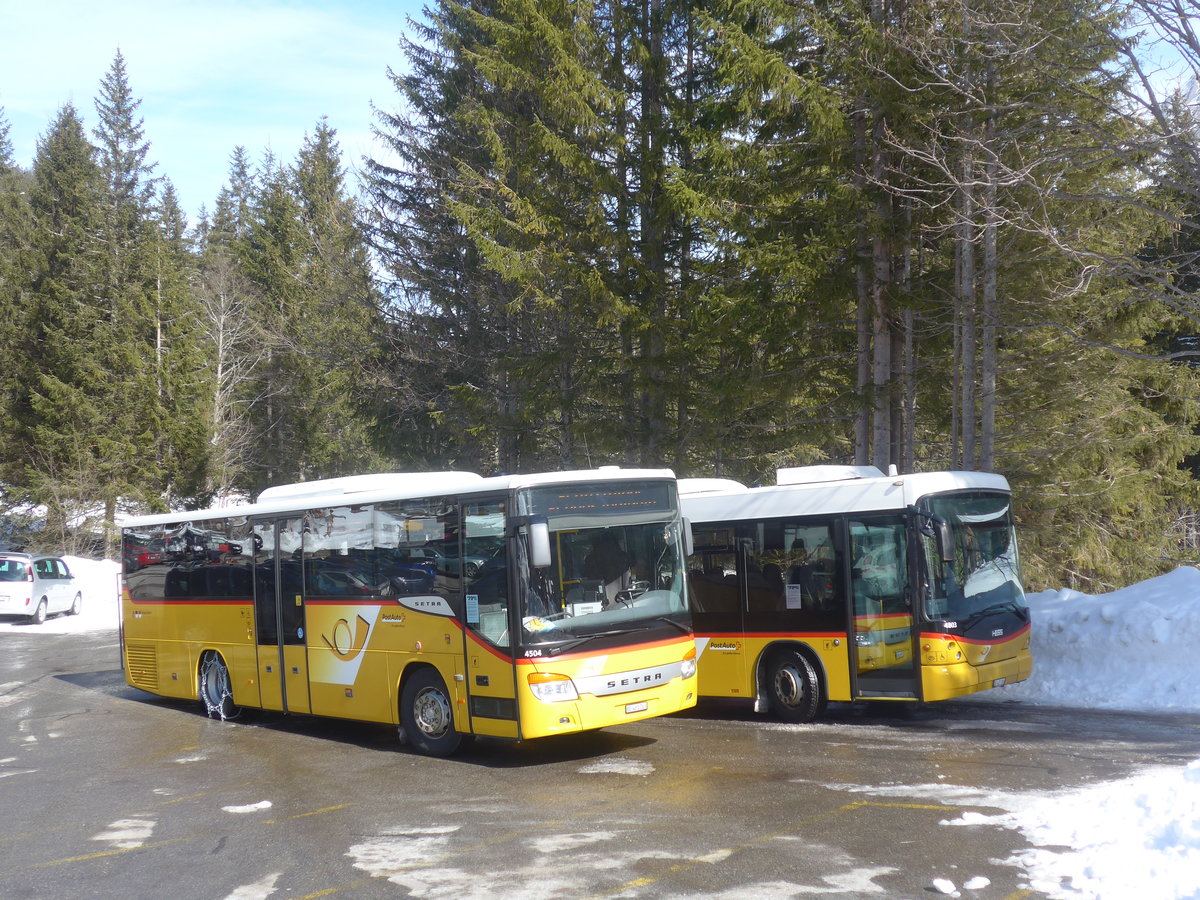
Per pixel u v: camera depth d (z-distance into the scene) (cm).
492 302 2842
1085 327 2264
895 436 2244
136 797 1001
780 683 1305
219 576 1491
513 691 1037
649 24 2350
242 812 916
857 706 1391
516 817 855
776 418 2358
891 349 2191
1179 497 3200
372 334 3089
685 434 2405
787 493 1322
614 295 2175
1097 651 1375
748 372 2066
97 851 808
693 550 1395
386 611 1209
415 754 1170
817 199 1977
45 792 1041
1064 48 1477
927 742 1092
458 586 1112
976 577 1231
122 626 1716
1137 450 2844
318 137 6084
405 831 825
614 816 842
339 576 1280
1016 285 1998
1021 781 884
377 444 3441
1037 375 2347
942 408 2420
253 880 713
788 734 1191
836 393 2288
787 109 1862
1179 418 2938
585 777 1006
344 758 1166
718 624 1361
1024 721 1198
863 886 636
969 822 760
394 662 1195
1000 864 661
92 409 4312
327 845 793
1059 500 2589
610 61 2256
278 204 5872
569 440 2669
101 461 4334
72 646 2548
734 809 844
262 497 1455
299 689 1338
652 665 1095
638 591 1108
